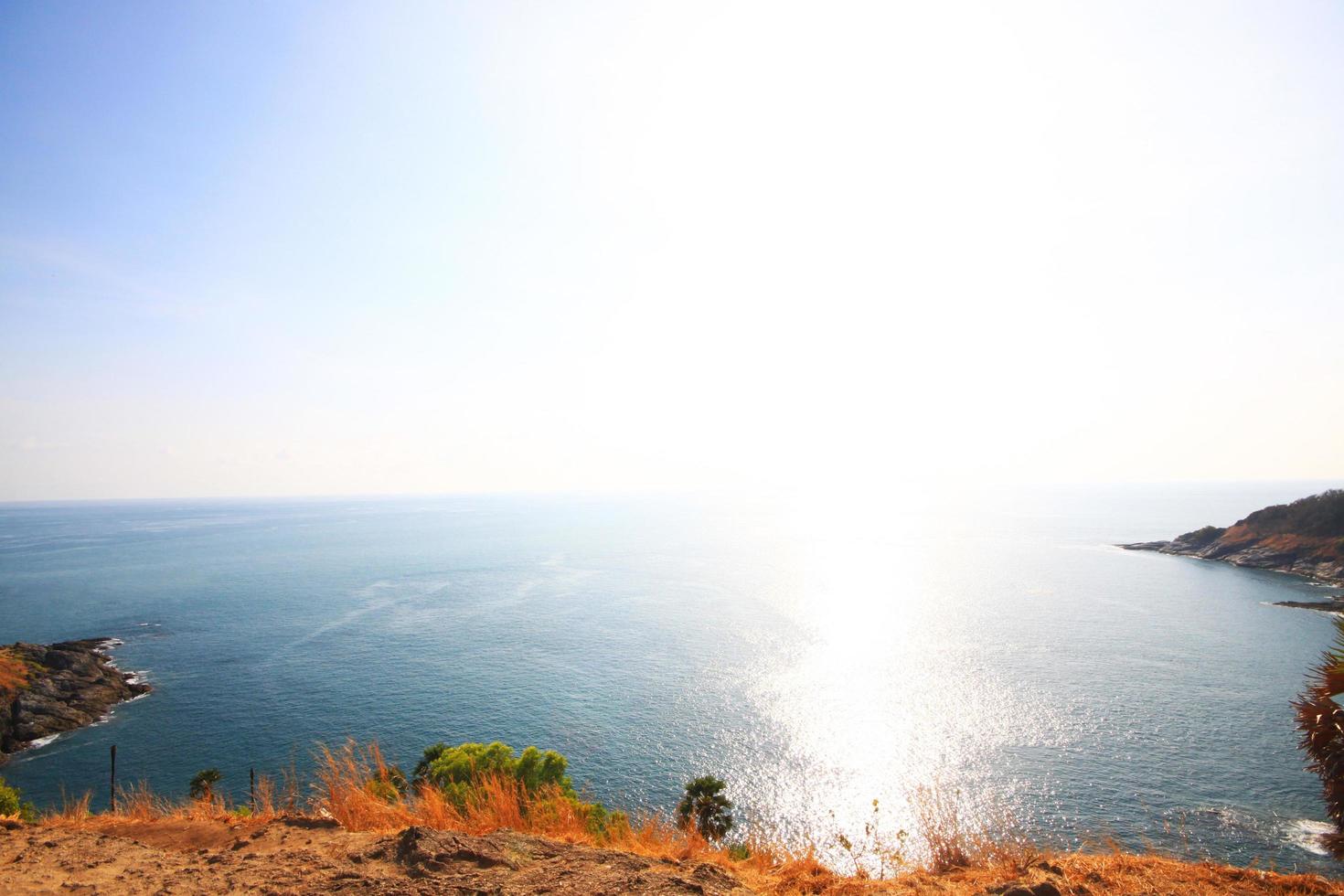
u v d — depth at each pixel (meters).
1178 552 167.88
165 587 138.00
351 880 5.09
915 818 44.31
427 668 79.75
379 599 123.75
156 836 6.41
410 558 188.75
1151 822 41.72
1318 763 8.84
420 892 4.86
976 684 71.62
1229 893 5.93
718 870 5.77
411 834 5.91
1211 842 39.00
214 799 8.48
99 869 5.36
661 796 48.91
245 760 56.00
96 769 54.84
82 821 7.01
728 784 50.81
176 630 99.75
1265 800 44.16
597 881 5.18
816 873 6.26
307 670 79.25
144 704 69.00
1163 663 76.12
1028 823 42.06
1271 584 122.25
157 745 59.19
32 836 6.23
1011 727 59.06
